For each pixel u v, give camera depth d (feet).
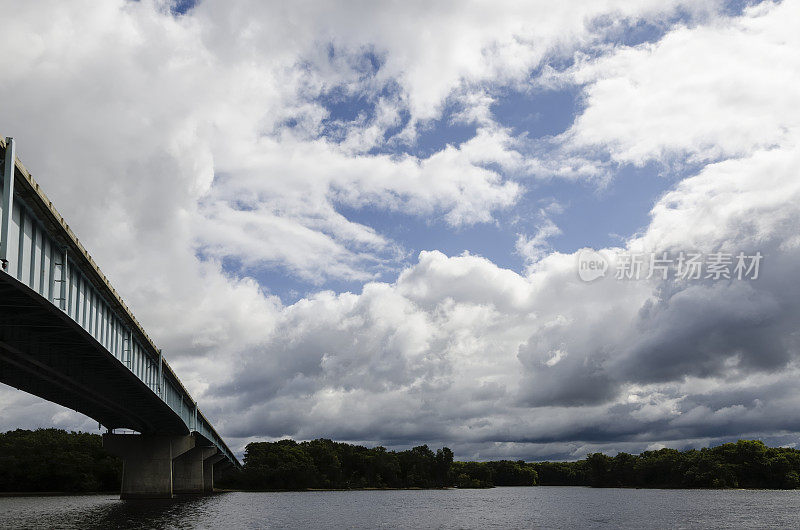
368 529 281.33
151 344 268.41
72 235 158.40
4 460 632.79
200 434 475.72
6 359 200.34
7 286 138.82
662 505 486.38
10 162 122.62
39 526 257.75
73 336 186.29
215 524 279.90
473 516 372.99
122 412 337.52
